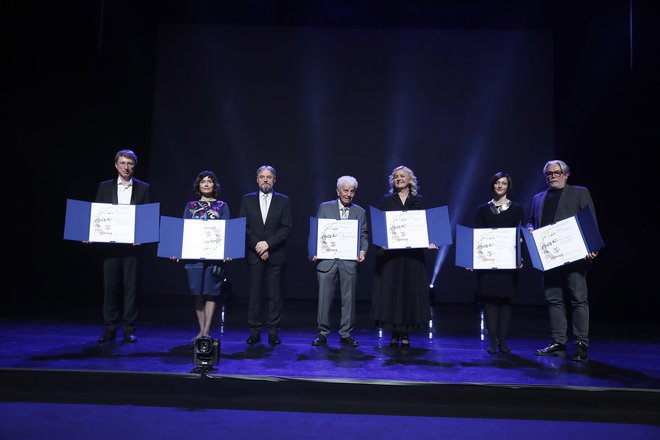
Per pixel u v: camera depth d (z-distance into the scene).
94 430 2.03
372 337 3.87
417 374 2.62
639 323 5.04
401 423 2.20
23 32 5.75
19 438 1.93
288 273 7.10
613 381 2.53
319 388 2.44
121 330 3.78
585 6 6.44
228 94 7.37
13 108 5.81
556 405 2.39
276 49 7.39
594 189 6.36
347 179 3.48
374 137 7.23
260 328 3.43
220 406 2.38
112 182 3.41
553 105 7.09
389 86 7.27
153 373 2.47
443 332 4.19
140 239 3.19
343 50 7.35
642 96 5.79
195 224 3.20
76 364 2.63
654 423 2.25
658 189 5.65
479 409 2.39
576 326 3.11
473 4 6.71
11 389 2.46
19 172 5.99
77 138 6.47
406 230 3.25
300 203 7.21
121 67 6.84
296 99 7.32
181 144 7.32
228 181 7.28
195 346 2.51
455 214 7.09
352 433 2.07
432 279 7.01
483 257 3.19
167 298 6.57
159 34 7.46
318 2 6.86
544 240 3.14
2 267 5.95
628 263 5.93
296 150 7.27
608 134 6.22
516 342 3.72
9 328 3.74
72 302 5.87
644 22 5.72
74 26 6.25
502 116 7.14
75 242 6.49
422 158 7.17
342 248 3.37
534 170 7.05
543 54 7.18
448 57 7.26
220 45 7.43
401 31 7.32
